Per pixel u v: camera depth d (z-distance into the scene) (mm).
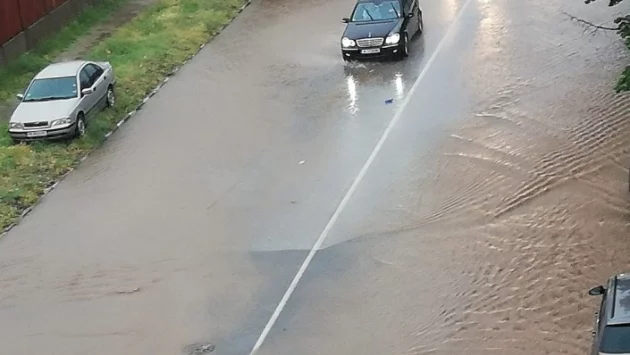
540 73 24656
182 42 30594
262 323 14805
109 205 19688
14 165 21797
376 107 23609
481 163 19688
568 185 18359
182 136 23094
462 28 29641
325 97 24828
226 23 33062
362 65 27203
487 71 25281
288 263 16562
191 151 22047
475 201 18078
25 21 29984
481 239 16719
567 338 13617
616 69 24219
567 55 25812
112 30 32375
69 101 23406
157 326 15016
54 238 18500
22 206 20062
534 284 15117
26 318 15719
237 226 18109
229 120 23875
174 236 17984
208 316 15156
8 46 28828
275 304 15305
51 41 30797
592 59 25203
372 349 13812
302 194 19156
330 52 28750
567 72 24484
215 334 14625
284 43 30109
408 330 14219
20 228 19141
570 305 14438
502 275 15492
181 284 16234
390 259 16344
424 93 24219
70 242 18250
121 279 16625
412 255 16406
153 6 34938
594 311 14180
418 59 27062
